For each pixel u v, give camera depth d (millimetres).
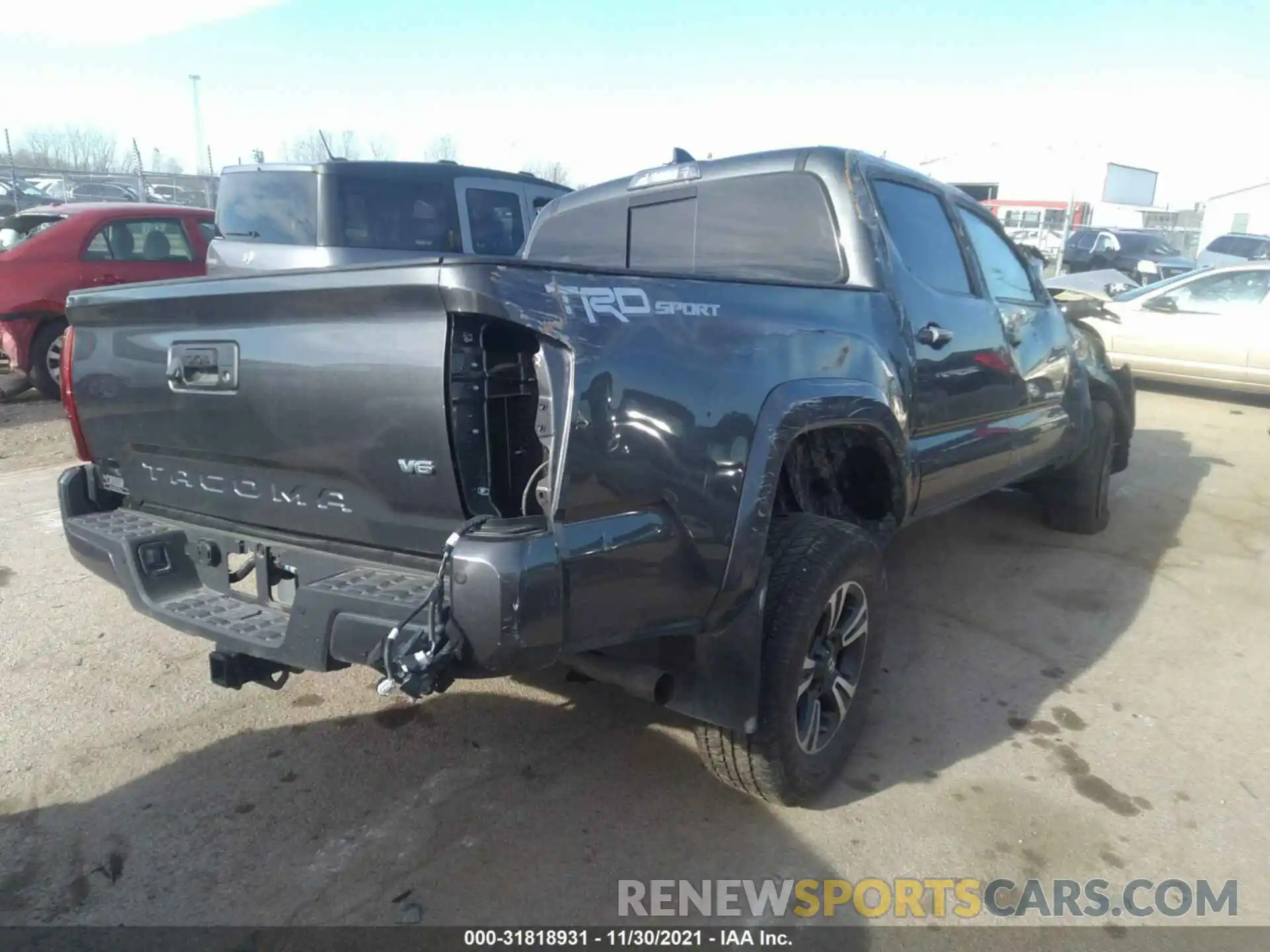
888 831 2990
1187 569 5355
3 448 7676
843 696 3193
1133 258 19578
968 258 4285
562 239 4617
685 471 2482
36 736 3451
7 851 2842
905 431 3529
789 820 3029
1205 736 3584
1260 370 9805
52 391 9328
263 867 2781
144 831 2936
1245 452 8172
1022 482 5859
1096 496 5773
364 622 2299
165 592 2928
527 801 3111
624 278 2465
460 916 2594
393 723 3580
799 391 2873
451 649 2170
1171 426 9180
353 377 2355
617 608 2377
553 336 2221
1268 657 4262
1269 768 3377
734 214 3914
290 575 2770
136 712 3629
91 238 9148
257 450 2650
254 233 7738
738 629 2707
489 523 2240
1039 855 2889
